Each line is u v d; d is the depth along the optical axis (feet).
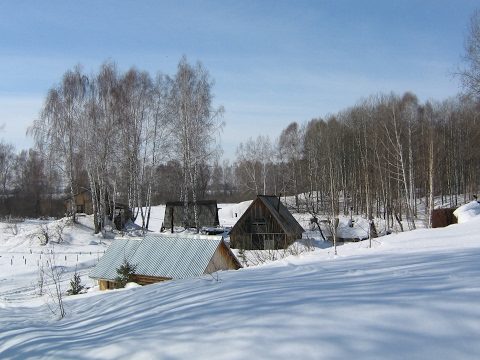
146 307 19.94
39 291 61.77
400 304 12.16
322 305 13.01
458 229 57.00
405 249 40.09
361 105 158.20
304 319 11.78
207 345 10.96
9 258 87.92
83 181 140.46
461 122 144.77
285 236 90.84
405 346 9.27
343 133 156.35
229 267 51.44
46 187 191.62
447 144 140.46
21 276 74.08
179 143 100.99
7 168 236.63
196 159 102.12
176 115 100.17
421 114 152.56
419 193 159.74
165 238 53.01
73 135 103.35
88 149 102.89
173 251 50.42
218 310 14.75
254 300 15.43
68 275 74.43
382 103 149.48
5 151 237.86
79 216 120.88
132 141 104.53
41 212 183.83
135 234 108.37
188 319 14.24
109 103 102.99
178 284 26.78
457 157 142.51
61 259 86.38
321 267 25.82
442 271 18.54
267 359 9.38
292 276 22.98
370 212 113.19
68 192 170.60
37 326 22.75
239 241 96.37
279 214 98.78
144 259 50.78
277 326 11.46
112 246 55.21
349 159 149.69
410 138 102.53
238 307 14.58
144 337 12.89
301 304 13.52
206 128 102.73
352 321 11.10
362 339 9.82
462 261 21.88
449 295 12.77
